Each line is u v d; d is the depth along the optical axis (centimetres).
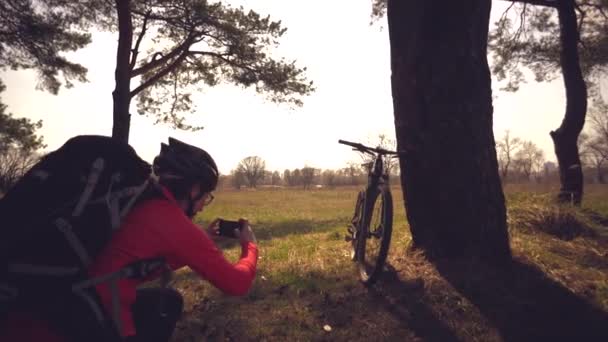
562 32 946
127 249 136
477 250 402
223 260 154
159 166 162
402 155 421
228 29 1197
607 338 300
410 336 311
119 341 130
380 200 396
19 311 122
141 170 143
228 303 377
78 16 1243
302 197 3206
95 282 127
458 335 311
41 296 120
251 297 388
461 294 362
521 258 428
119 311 131
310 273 445
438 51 399
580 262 450
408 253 441
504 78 1257
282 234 914
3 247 118
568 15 934
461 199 400
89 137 138
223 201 2666
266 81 1291
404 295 369
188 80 1468
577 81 927
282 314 349
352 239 465
